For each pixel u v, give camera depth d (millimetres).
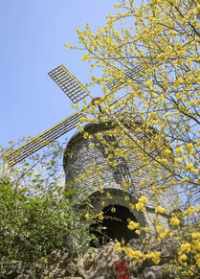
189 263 6352
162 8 7078
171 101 6617
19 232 11695
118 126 7082
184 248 4977
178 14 6914
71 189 13484
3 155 14883
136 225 5297
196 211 5273
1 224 11578
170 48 6723
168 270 7914
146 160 6863
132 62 7141
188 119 6785
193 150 6043
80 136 17719
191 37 6895
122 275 10000
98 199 14539
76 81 22844
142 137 7059
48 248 12125
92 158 16578
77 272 11234
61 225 12102
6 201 11914
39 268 11680
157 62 6863
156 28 7039
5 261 11484
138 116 7156
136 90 6781
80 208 14148
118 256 10617
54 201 12641
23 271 11641
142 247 9445
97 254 11289
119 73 7098
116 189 14430
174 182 6090
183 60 6738
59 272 11570
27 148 18172
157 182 6492
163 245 9242
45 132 20578
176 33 6965
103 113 6879
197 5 6504
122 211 17141
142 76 6855
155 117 6836
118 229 17719
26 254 11695
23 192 12781
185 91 6484
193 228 5738
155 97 6766
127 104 7051
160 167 6824
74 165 17516
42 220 12000
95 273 10867
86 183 13703
